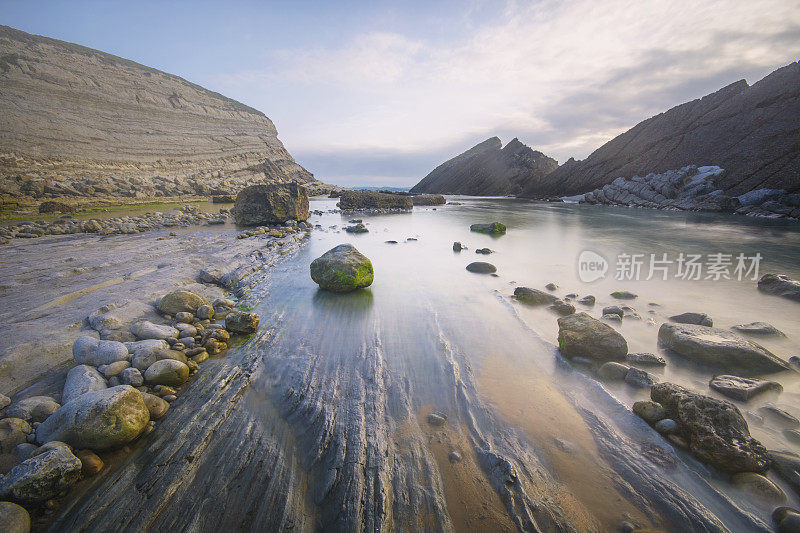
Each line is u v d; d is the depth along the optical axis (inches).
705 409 132.6
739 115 1125.1
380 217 962.1
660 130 1402.6
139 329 215.6
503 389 169.5
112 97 1973.4
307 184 2928.2
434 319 251.6
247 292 316.8
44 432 134.7
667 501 110.5
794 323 236.7
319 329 238.2
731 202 920.9
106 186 1393.9
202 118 2513.5
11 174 1307.8
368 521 104.5
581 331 199.6
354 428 142.1
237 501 112.6
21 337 199.2
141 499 114.3
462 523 104.9
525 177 2255.2
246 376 182.9
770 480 115.0
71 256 418.9
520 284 331.3
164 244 507.5
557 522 104.6
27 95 1608.0
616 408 153.5
